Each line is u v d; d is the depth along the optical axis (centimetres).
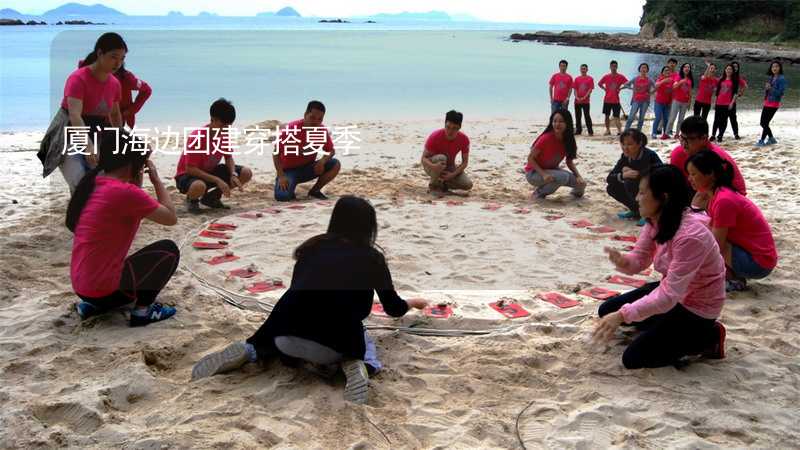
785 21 6253
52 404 323
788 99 2289
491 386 361
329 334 352
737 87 1267
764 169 986
